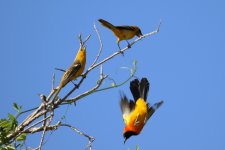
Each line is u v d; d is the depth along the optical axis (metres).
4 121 8.41
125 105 11.69
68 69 11.17
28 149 8.58
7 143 8.30
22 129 8.33
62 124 8.65
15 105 9.06
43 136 7.65
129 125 11.48
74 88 9.11
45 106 8.31
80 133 8.60
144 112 11.50
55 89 8.84
